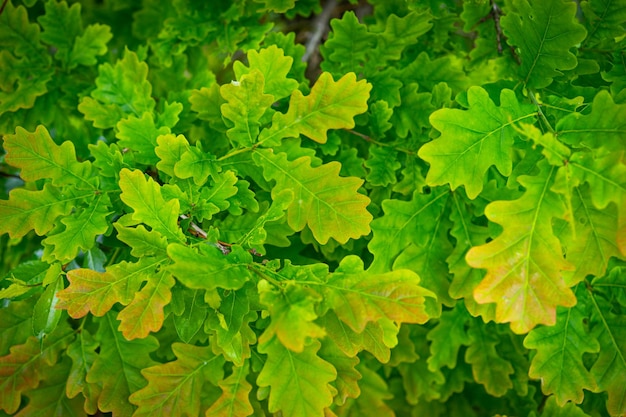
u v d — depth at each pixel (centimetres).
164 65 86
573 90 72
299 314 59
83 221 68
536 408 85
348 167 77
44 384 75
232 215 72
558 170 61
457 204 73
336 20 76
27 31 84
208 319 65
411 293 62
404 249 73
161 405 70
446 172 64
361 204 67
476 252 61
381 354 64
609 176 61
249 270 64
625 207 60
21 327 74
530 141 66
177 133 78
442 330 82
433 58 83
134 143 72
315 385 64
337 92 68
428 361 82
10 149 68
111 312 75
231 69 113
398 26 76
